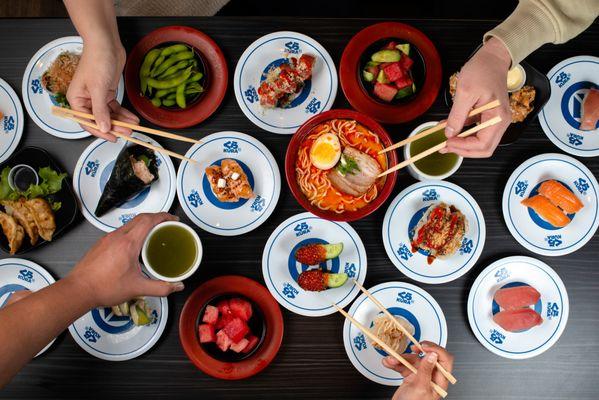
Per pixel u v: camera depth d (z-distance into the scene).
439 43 1.08
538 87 1.04
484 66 0.93
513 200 1.06
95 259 0.93
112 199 1.04
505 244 1.07
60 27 1.09
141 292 0.95
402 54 1.04
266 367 1.04
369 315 1.04
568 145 1.07
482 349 1.05
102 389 1.04
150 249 1.01
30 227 1.03
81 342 1.03
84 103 0.98
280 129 1.07
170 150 1.08
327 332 1.04
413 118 1.06
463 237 1.05
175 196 1.07
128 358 1.03
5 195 1.05
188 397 1.04
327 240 1.06
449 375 0.94
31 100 1.08
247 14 1.31
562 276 1.06
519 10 0.93
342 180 1.04
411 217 1.06
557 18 0.91
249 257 1.06
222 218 1.06
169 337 1.04
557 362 1.05
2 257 1.06
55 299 0.89
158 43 1.07
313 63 1.06
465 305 1.06
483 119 0.95
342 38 1.08
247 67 1.07
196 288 1.04
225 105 1.08
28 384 1.04
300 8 1.31
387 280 1.06
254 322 1.03
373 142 1.03
